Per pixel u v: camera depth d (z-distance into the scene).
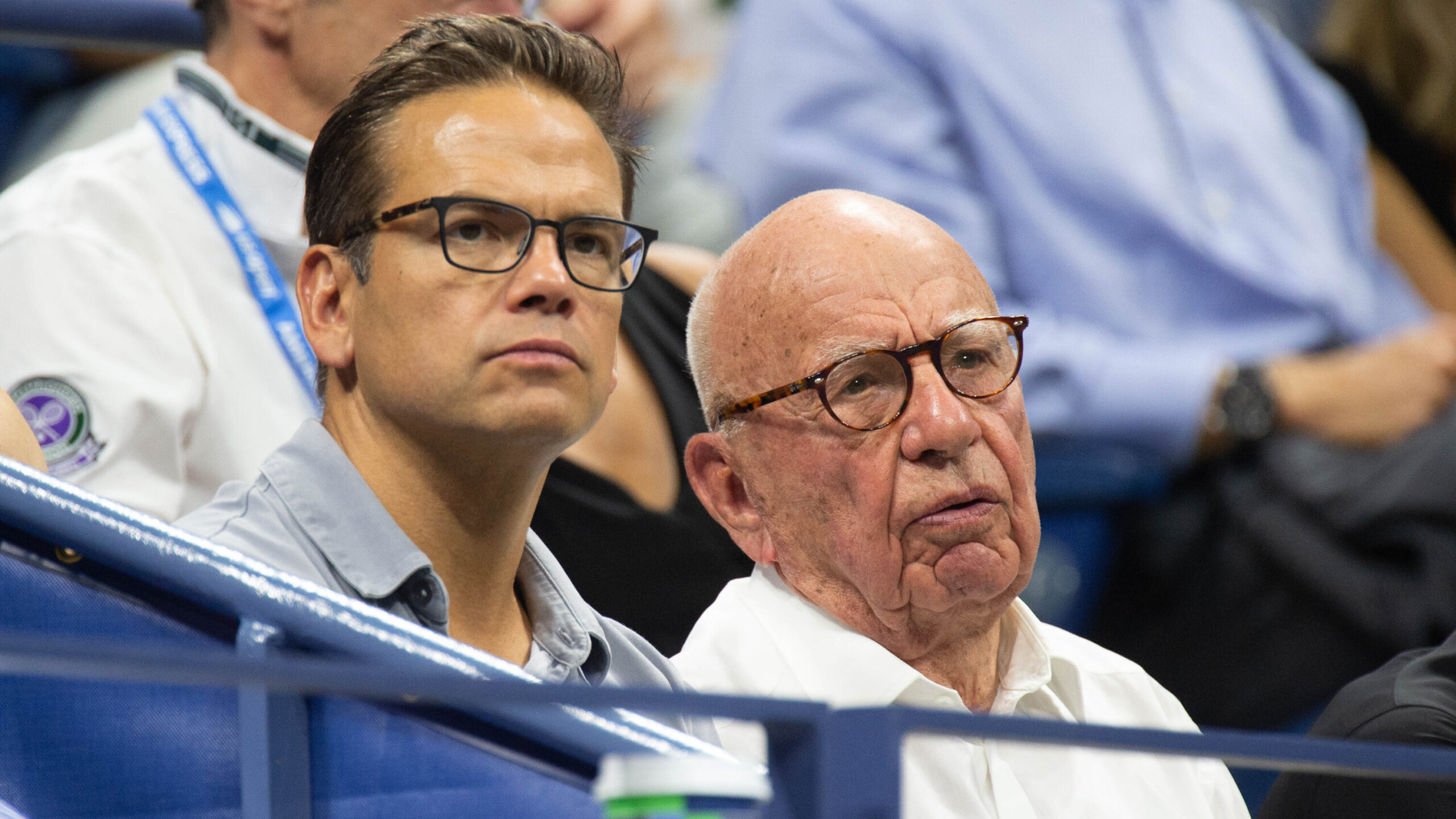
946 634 5.68
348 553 4.59
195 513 4.76
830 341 5.54
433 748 3.01
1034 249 11.31
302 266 4.89
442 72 4.77
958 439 5.45
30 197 6.98
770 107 11.30
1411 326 13.20
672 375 7.46
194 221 7.02
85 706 3.16
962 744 5.51
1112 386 10.76
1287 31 15.18
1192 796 5.76
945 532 5.45
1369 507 10.30
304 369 7.00
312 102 7.17
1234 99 12.36
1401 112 13.66
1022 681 5.86
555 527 6.76
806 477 5.61
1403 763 3.00
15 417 5.02
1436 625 10.02
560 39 4.99
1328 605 10.16
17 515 3.18
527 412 4.47
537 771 3.00
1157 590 10.62
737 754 5.31
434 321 4.52
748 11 11.83
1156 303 11.54
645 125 5.86
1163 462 10.82
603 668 5.16
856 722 2.50
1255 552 10.41
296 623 3.08
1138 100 11.73
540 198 4.60
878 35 11.32
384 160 4.68
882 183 11.08
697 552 7.00
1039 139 11.33
